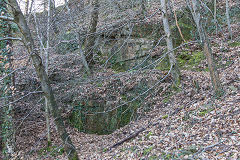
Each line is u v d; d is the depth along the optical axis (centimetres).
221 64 991
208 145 484
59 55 1334
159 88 962
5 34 752
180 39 1248
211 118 590
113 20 1353
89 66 1245
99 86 1073
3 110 746
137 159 572
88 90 1075
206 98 731
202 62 1064
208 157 439
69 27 1373
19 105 1042
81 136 1021
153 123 760
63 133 597
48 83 581
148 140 655
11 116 756
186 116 673
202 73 966
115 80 1062
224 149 443
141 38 1244
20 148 904
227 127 517
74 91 1095
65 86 1141
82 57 1168
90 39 1188
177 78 927
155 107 914
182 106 766
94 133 1036
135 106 973
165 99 924
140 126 823
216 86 677
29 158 859
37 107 1062
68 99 1100
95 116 1042
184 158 469
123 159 616
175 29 1251
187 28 1260
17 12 539
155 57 1169
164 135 635
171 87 948
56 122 591
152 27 1261
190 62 1115
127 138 758
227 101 629
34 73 1114
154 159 529
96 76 1147
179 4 1348
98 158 713
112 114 1004
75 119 1077
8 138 753
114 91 1034
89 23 1254
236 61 944
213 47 1125
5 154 754
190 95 824
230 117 545
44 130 1012
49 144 930
